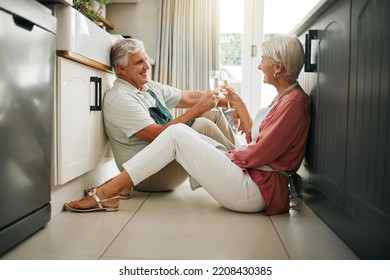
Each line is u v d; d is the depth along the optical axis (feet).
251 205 5.96
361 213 3.97
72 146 5.82
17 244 4.55
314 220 5.72
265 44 6.03
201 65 11.69
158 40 11.75
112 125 7.13
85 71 6.27
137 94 7.26
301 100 5.70
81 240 4.74
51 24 4.84
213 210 6.24
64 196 6.09
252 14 12.25
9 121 4.01
